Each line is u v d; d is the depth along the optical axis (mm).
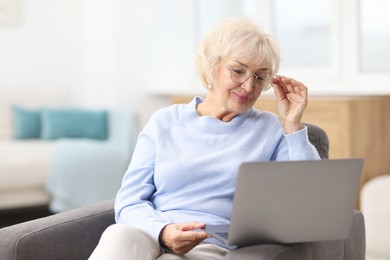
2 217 5344
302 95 2340
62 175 5105
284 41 5129
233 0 5496
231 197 2373
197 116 2455
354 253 2408
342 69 4691
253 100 2361
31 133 5629
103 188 5207
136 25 5875
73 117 5629
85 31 6250
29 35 6207
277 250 1965
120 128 5504
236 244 1999
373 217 3734
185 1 5832
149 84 5934
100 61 6031
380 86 4297
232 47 2309
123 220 2357
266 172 1921
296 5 5004
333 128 4195
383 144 4270
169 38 5914
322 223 2061
